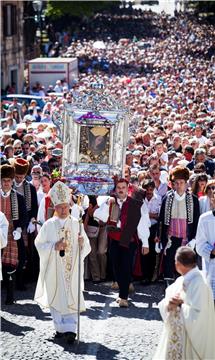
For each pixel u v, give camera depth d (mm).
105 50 95188
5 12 71500
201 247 18062
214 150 26938
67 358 16469
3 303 19797
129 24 120750
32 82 65750
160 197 21656
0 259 18719
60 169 23812
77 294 17578
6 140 29172
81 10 116625
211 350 14016
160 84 63188
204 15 112625
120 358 16500
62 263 17594
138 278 21750
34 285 21391
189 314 13836
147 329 18125
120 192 19719
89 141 21609
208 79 66562
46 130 33812
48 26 108062
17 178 21016
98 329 18078
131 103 49344
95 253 21469
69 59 67562
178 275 20609
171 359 13969
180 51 91000
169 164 26500
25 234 20391
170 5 125750
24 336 17641
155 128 33531
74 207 20188
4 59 71250
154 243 21391
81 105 21609
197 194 20969
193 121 40312
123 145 21719
